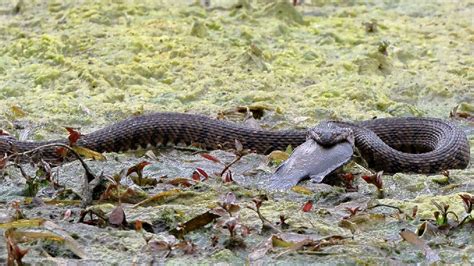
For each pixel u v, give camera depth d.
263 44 17.86
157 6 19.41
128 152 13.73
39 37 17.70
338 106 15.46
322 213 10.59
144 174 12.21
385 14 19.95
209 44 17.55
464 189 11.83
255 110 15.08
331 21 19.28
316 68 16.94
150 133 13.85
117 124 13.80
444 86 16.36
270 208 10.70
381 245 9.64
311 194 11.34
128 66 16.50
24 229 9.79
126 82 16.11
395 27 19.08
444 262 9.47
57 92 15.73
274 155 12.98
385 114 15.27
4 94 15.59
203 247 9.66
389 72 17.11
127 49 17.23
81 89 15.80
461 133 13.52
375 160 13.06
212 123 14.02
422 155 13.04
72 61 16.69
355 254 9.45
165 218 10.20
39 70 16.39
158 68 16.53
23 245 9.49
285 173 11.91
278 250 9.48
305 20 19.28
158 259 9.40
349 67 17.03
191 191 11.03
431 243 9.80
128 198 10.90
